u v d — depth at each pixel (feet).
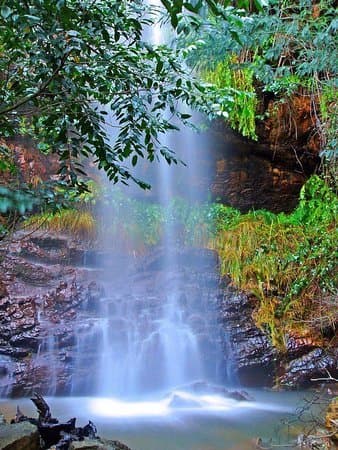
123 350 15.81
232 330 17.20
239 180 22.18
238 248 19.66
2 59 7.43
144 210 21.86
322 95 17.70
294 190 22.26
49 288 17.31
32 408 12.81
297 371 16.16
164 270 20.16
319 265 18.43
